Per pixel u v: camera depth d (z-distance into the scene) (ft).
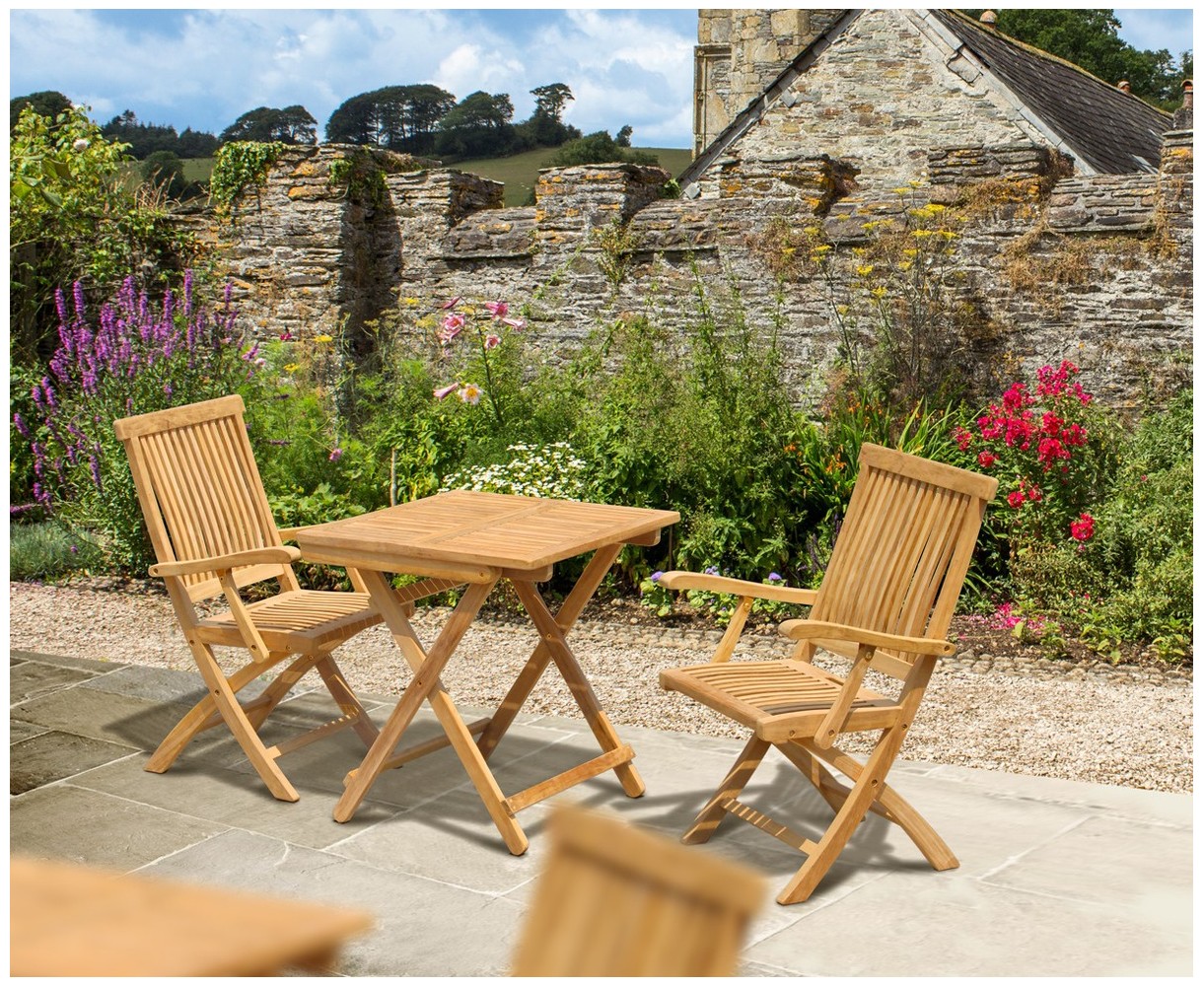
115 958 1.57
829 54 45.60
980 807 13.00
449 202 34.76
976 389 26.96
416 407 28.30
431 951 10.02
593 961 1.45
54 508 28.27
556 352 32.99
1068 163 28.89
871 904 10.77
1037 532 22.84
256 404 27.43
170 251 36.55
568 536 12.71
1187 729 15.46
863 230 28.58
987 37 47.44
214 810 13.24
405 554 12.26
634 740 15.39
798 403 29.25
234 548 15.05
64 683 17.93
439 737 13.73
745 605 12.96
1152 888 10.94
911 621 11.60
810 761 12.05
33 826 12.74
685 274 31.09
